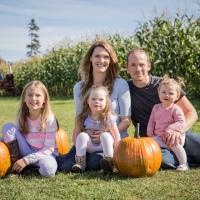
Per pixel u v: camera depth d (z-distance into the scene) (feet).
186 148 14.15
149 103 14.80
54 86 65.21
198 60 36.94
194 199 10.14
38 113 13.53
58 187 11.40
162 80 14.23
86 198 10.36
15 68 85.56
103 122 13.51
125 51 40.60
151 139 12.85
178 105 14.64
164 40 36.96
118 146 12.64
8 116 32.91
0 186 11.63
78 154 13.21
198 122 22.79
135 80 14.75
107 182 11.87
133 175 12.35
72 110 35.09
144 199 10.19
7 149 13.01
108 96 13.89
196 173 12.84
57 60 63.16
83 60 14.75
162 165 13.48
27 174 13.17
